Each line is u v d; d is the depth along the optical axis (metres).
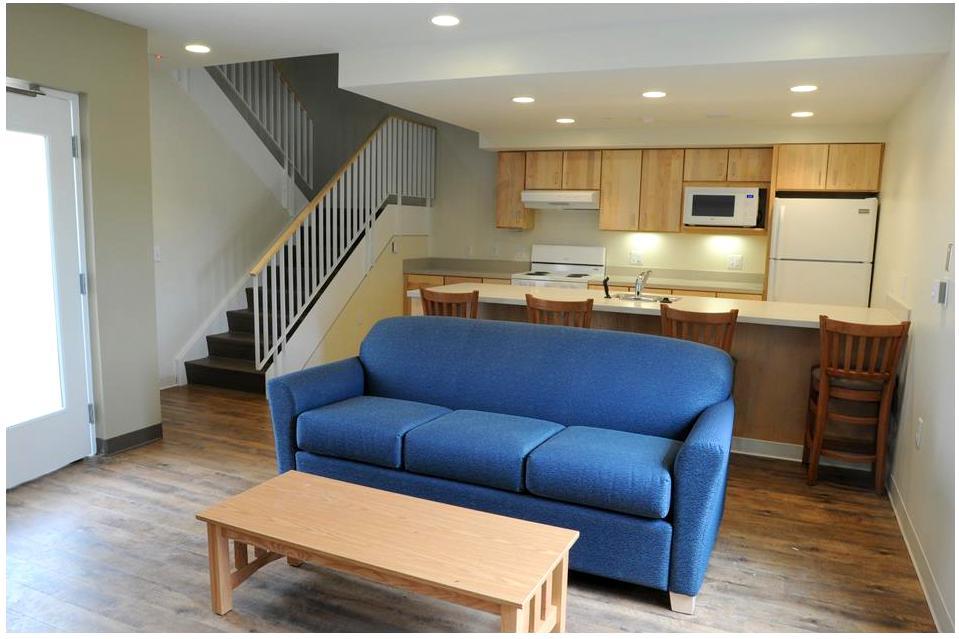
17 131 3.40
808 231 5.63
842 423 4.08
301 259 6.78
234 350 5.85
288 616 2.44
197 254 5.89
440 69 4.23
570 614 2.49
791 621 2.46
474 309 4.59
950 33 3.18
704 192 6.31
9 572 2.70
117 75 3.88
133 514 3.23
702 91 4.41
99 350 3.91
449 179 7.60
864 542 3.11
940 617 2.43
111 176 3.90
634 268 7.11
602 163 6.71
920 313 3.36
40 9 3.43
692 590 2.47
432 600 2.57
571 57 3.92
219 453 4.09
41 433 3.63
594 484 2.54
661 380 3.12
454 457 2.82
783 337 4.17
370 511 2.36
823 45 3.42
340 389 3.47
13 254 3.46
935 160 3.32
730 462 4.13
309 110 7.86
